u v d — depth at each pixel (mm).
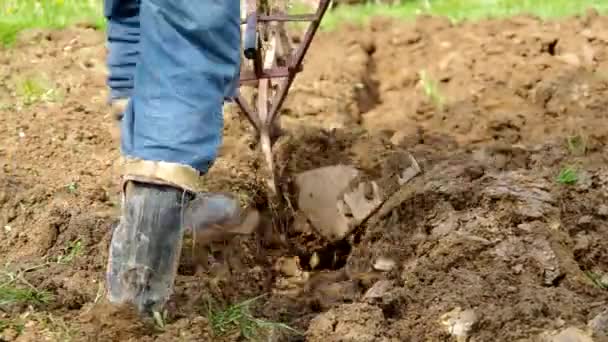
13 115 8922
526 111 9562
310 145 8250
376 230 7023
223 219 6352
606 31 10984
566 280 6109
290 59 7453
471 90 9961
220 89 5402
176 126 5285
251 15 6473
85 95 9445
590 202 6988
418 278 6172
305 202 7500
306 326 5977
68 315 5805
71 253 6535
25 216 7141
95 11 12047
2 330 5617
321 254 7441
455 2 13375
